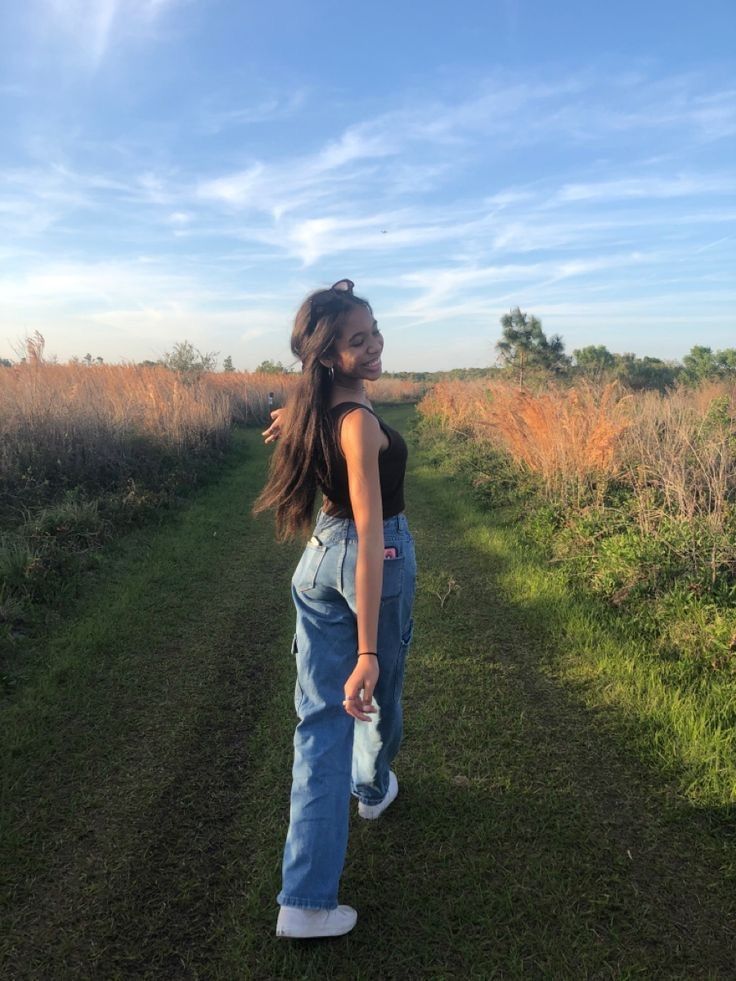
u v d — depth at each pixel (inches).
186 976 70.0
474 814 94.0
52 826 92.8
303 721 74.8
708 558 171.2
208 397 591.5
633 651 142.3
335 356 72.4
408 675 137.9
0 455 274.8
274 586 200.7
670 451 242.4
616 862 84.7
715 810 93.0
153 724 120.6
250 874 83.7
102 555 215.5
